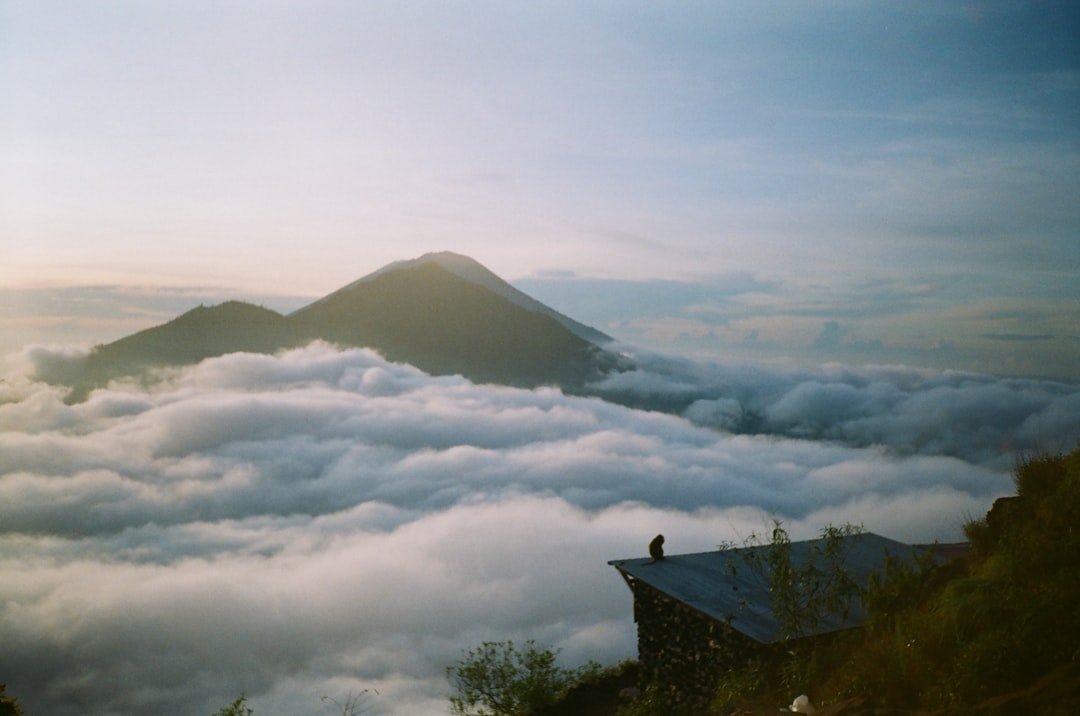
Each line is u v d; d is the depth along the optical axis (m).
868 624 9.22
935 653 7.15
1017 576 7.59
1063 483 8.98
